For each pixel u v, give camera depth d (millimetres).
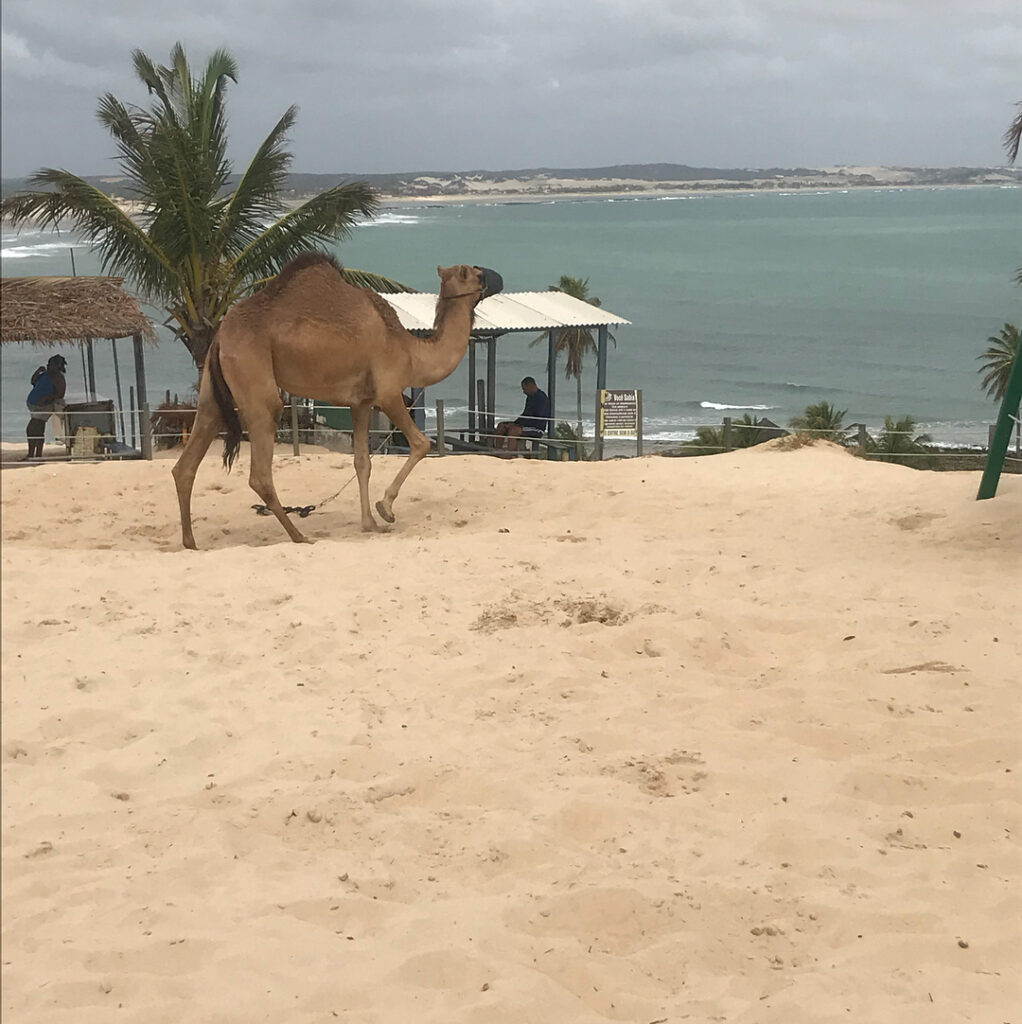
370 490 11328
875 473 11539
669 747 5270
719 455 13211
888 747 5312
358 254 136125
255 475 9328
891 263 132625
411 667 6156
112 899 3787
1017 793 4852
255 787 4766
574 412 52062
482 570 8078
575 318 19250
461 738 5324
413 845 4379
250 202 21172
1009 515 9156
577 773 4977
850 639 6645
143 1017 3164
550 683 5969
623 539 9211
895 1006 3424
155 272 21047
